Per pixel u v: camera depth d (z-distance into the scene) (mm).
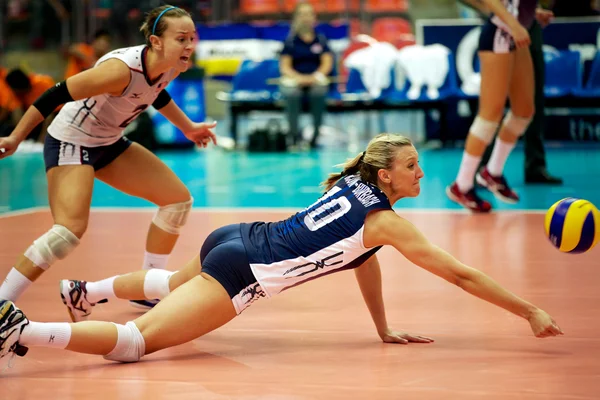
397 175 6605
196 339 7094
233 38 34156
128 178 7938
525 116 14312
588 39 25500
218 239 6691
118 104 7410
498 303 6277
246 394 5582
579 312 7789
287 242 6531
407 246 6363
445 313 7867
